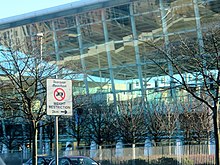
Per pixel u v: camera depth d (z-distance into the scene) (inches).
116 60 2017.7
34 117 887.7
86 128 1868.8
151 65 1910.7
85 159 960.9
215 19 1736.0
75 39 2038.6
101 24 1968.5
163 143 1706.4
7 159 1434.5
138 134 1779.0
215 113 772.0
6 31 2025.1
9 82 1049.5
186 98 1793.8
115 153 1315.2
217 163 761.6
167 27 1831.9
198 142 1621.6
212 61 898.7
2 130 2102.6
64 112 439.5
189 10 1769.2
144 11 1857.8
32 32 2027.6
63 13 1980.8
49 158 1119.6
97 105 1881.2
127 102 1900.8
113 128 1823.3
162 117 1774.1
